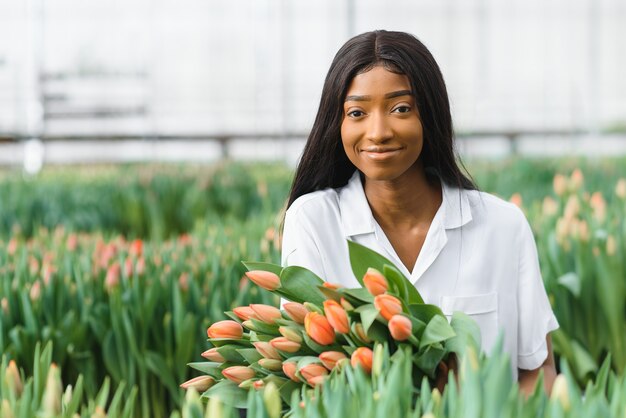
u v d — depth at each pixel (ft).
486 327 7.64
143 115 64.49
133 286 11.87
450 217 7.69
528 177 31.24
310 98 65.16
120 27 64.64
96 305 12.35
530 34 69.56
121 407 11.55
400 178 7.69
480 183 28.66
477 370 5.02
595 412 4.85
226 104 65.51
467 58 69.56
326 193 8.01
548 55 69.51
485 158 45.03
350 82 7.22
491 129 67.26
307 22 65.98
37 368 7.00
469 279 7.64
